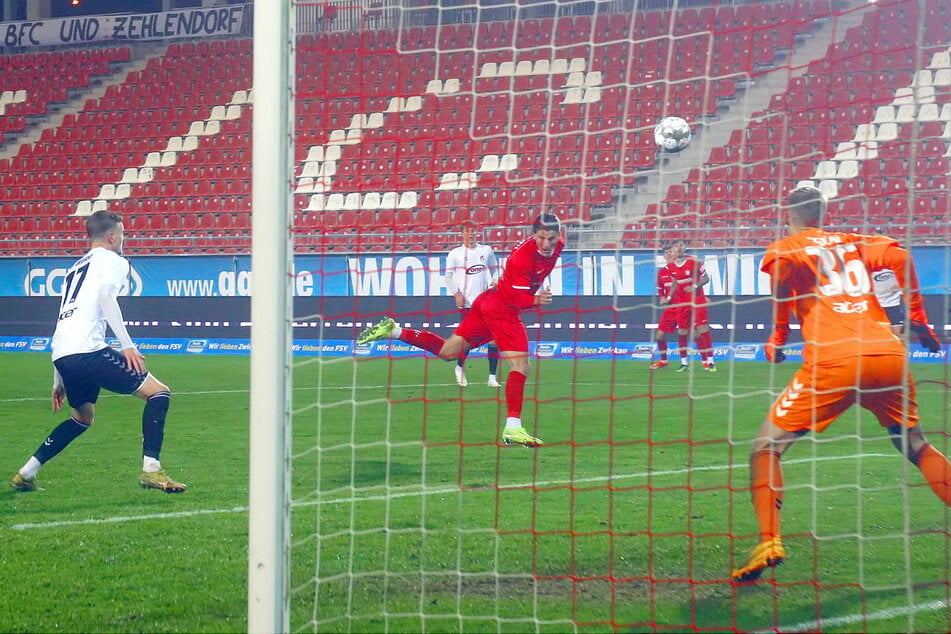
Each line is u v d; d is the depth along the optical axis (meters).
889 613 6.42
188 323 31.75
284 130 5.91
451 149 31.67
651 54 33.50
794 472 11.38
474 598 6.89
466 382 21.33
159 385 10.59
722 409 16.94
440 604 6.77
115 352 10.41
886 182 26.56
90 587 7.23
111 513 9.62
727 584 7.11
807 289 7.59
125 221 38.38
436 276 29.48
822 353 7.34
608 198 30.06
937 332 24.72
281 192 5.88
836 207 26.53
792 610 6.52
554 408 17.36
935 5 28.75
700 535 7.99
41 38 45.78
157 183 39.75
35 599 6.96
